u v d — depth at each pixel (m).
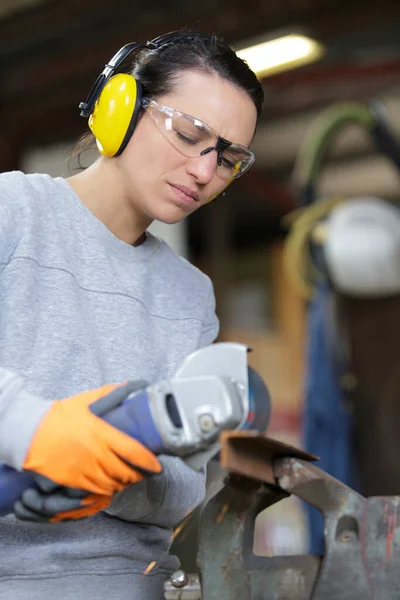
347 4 5.99
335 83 6.82
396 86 6.76
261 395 1.22
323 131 3.63
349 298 3.48
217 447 1.04
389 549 1.06
